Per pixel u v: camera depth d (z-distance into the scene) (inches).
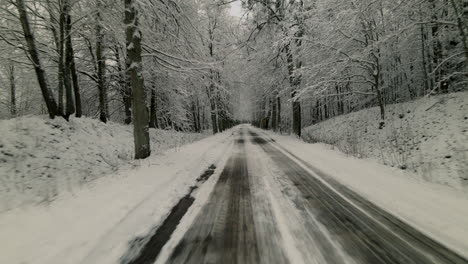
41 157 274.4
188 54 400.5
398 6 342.3
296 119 706.8
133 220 127.8
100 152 361.1
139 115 308.8
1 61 444.5
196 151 400.8
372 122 567.2
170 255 97.3
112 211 137.5
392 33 373.4
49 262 91.4
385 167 250.7
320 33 513.7
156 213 138.6
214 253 98.3
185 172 240.5
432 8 370.9
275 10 665.6
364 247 100.8
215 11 756.6
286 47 637.9
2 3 322.0
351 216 131.4
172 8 339.3
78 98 449.4
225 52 854.5
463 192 163.9
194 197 168.6
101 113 520.7
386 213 133.5
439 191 165.6
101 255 97.1
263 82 829.2
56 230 115.7
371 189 175.0
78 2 383.6
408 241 104.3
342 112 1112.8
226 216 134.9
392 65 644.7
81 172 283.9
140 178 212.4
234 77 1072.8
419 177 210.1
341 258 93.3
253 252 98.4
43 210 140.9
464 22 305.0
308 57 580.7
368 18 428.1
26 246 101.8
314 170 245.3
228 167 277.0
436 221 120.6
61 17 367.6
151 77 612.4
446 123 354.3
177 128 1024.2
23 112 676.7
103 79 544.1
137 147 311.4
